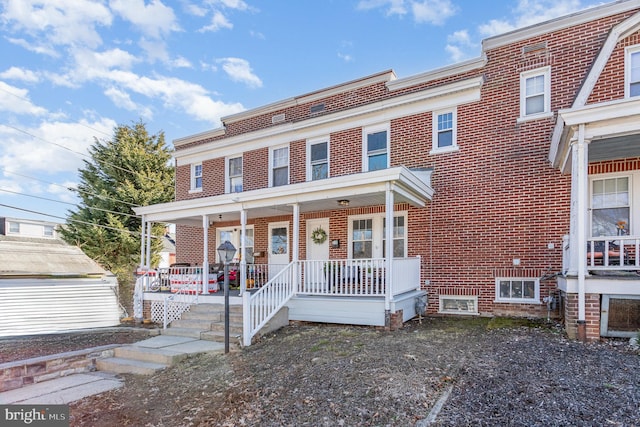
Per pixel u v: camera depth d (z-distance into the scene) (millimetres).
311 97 12781
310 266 10180
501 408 3750
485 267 9227
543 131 8797
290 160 12625
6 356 7691
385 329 7738
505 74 9398
